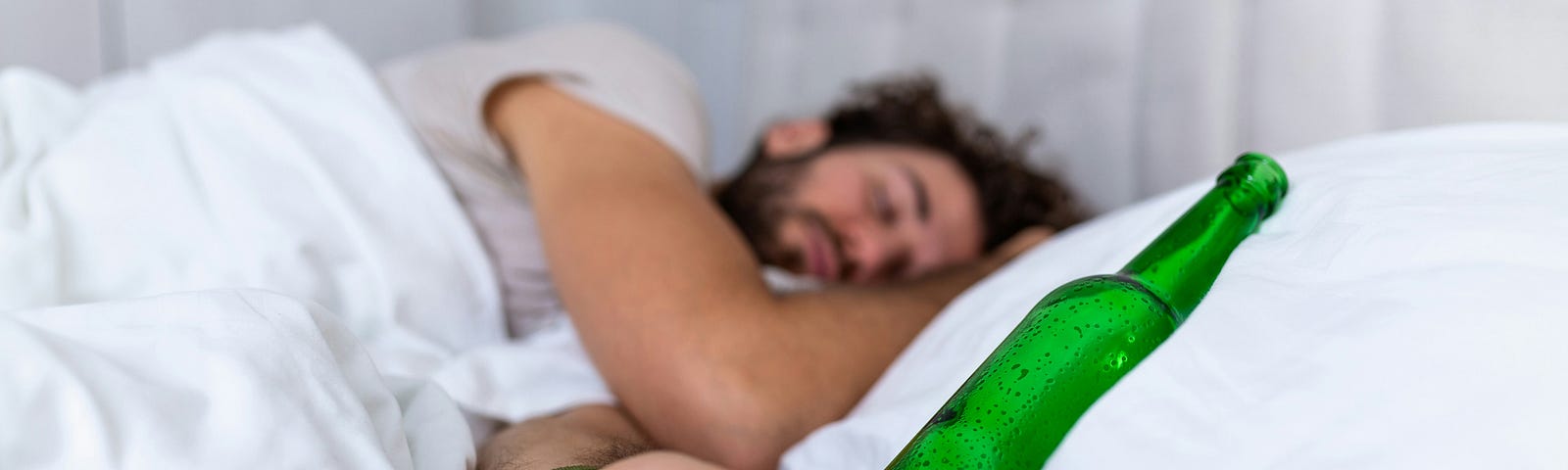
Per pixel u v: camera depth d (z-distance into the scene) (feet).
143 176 2.47
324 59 3.01
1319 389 1.10
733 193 3.54
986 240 3.53
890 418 1.70
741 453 2.13
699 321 2.23
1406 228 1.26
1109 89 3.78
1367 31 2.79
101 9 4.50
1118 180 3.75
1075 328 1.28
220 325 1.28
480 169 3.10
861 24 5.12
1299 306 1.24
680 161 2.94
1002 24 4.40
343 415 1.30
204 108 2.69
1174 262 1.37
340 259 2.58
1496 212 1.24
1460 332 1.08
